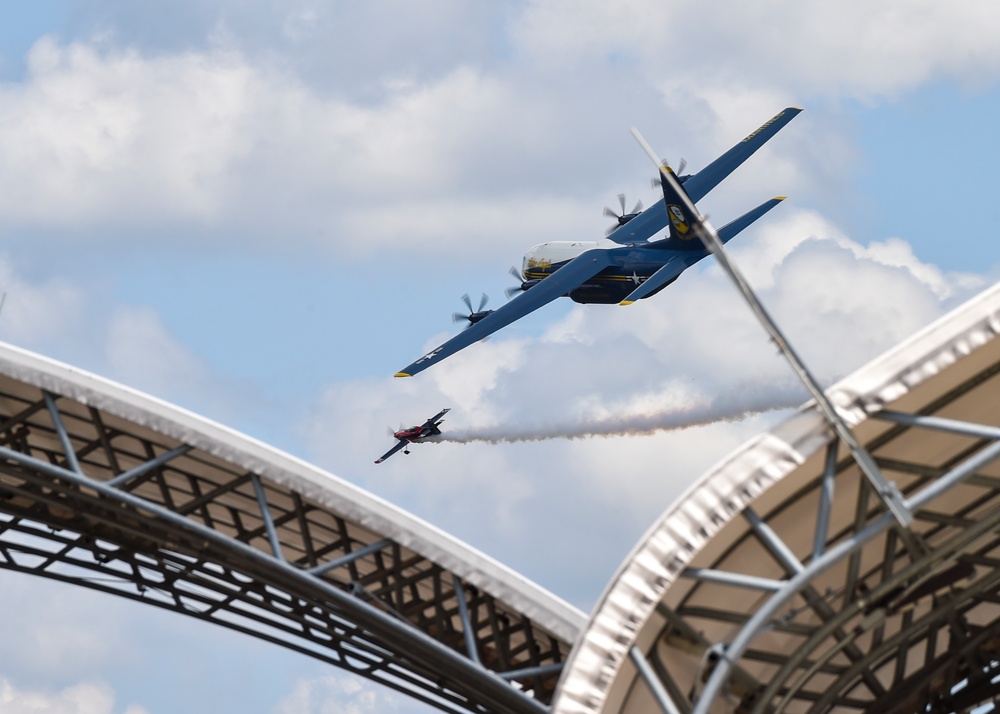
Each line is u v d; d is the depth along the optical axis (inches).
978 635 5098.4
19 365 6127.0
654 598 3550.7
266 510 6333.7
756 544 3983.8
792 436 3595.0
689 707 3870.6
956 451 4227.4
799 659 3922.2
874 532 3518.7
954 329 3597.4
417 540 6092.5
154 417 6146.7
